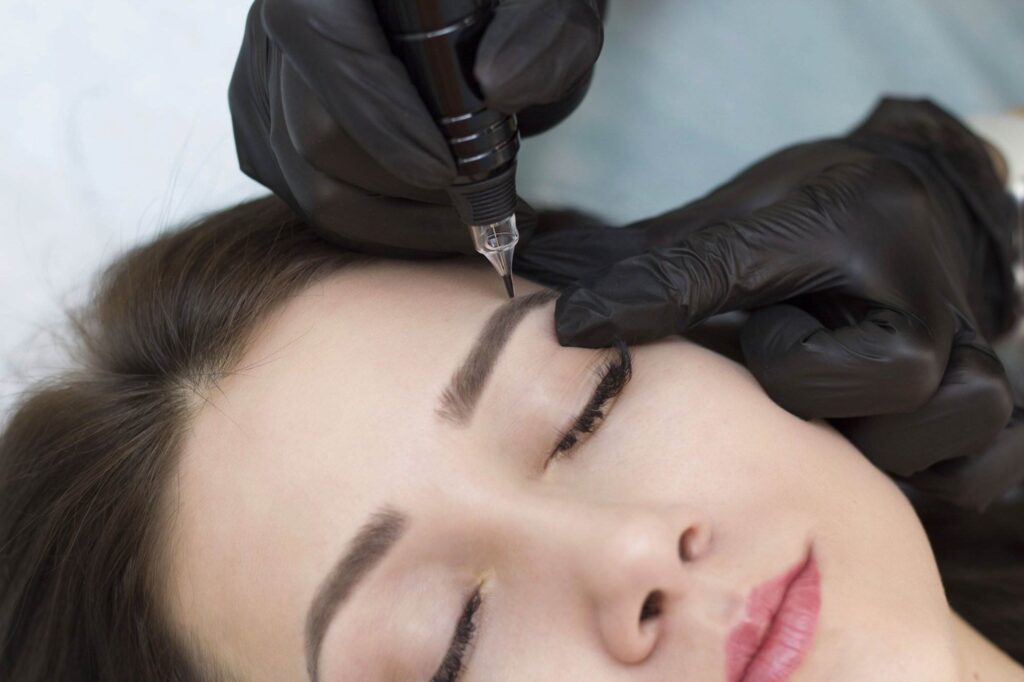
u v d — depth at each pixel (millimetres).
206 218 482
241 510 406
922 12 607
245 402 414
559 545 384
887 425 442
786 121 612
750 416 412
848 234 450
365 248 437
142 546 426
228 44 577
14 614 455
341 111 379
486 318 411
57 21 568
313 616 395
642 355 424
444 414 398
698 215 495
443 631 392
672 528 380
